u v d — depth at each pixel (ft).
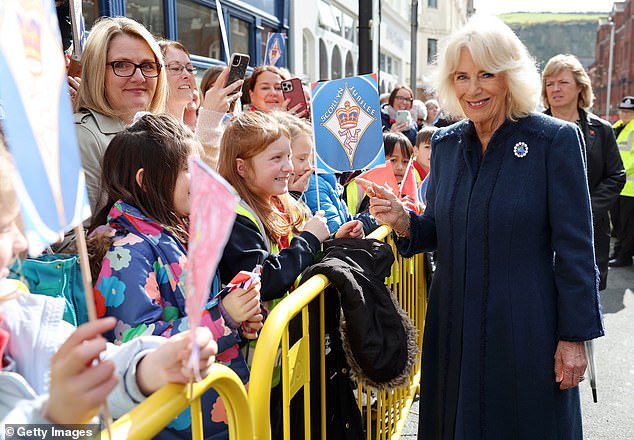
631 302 18.03
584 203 5.99
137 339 3.62
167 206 5.32
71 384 2.60
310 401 6.05
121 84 7.20
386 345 6.27
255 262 6.01
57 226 2.34
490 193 6.19
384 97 26.40
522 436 6.19
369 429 7.91
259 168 6.53
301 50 30.66
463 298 6.42
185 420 4.96
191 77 10.34
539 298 6.09
